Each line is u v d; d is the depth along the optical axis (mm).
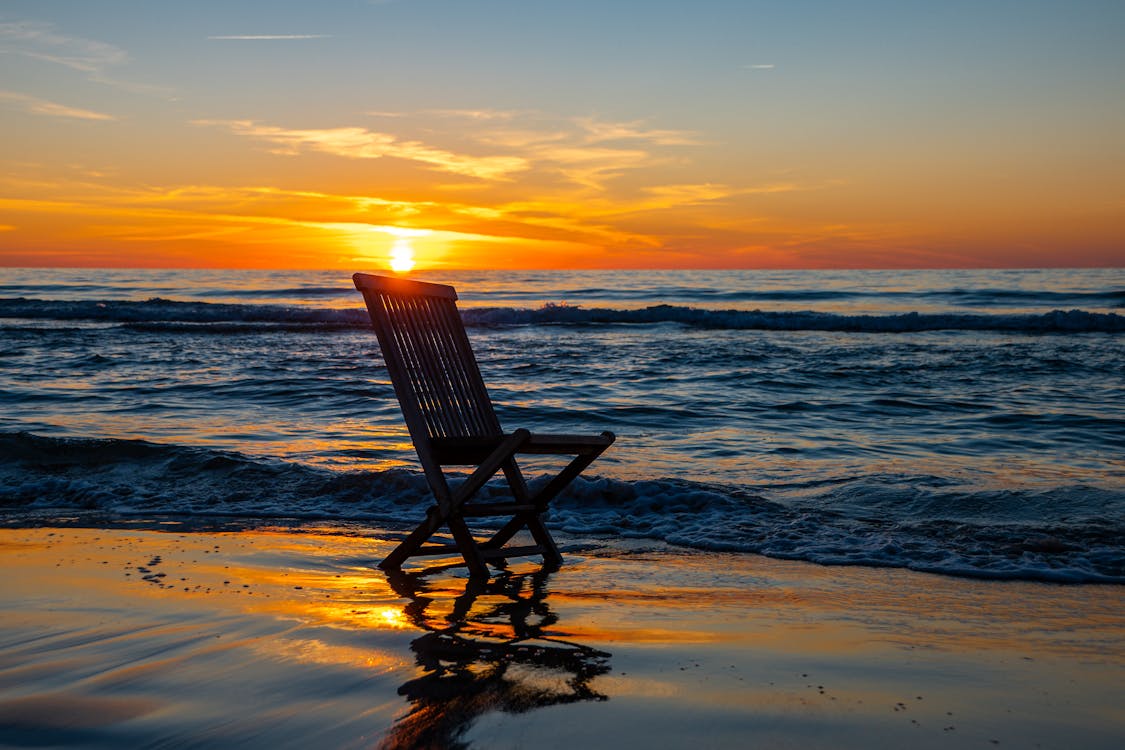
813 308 36000
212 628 3744
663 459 8836
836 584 4738
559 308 28812
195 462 8031
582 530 6246
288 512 6695
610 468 8312
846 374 15688
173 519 6461
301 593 4418
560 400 12961
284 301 42719
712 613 4113
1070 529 5914
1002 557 5262
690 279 62156
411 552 4988
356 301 42906
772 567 5160
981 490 7098
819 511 6613
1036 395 13414
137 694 2971
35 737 2619
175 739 2611
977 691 3043
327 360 17938
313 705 2883
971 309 34188
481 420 5426
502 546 5461
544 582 4781
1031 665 3342
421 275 72375
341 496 7137
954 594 4516
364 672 3209
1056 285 46281
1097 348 20031
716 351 19531
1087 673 3254
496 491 7254
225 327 26766
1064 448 9453
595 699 2941
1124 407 12195
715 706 2879
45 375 15180
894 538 5746
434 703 2900
